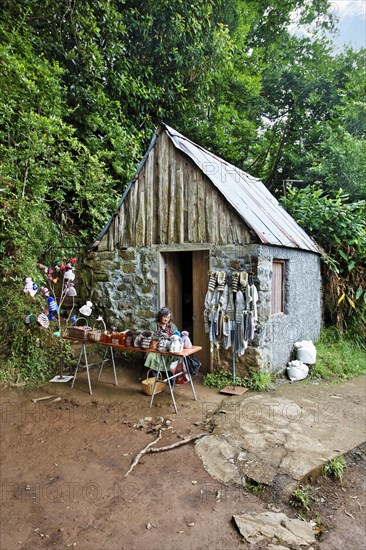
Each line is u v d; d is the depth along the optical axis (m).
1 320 4.85
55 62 6.42
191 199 5.16
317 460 2.84
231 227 4.79
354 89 13.50
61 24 7.20
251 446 3.05
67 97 7.65
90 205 7.65
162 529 2.14
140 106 9.45
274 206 7.25
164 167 5.45
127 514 2.27
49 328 5.28
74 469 2.77
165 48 9.33
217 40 9.98
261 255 4.65
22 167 5.78
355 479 2.76
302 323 6.26
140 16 8.81
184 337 4.19
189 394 4.43
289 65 14.66
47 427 3.51
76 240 7.49
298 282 6.06
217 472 2.71
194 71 10.04
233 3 12.05
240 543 2.03
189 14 9.10
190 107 10.90
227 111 12.99
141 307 5.70
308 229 7.74
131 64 9.01
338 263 7.45
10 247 5.17
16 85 5.57
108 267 6.11
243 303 4.62
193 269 5.24
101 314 6.19
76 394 4.38
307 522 2.24
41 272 5.92
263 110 15.00
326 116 14.46
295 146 14.30
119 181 8.45
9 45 5.53
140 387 4.67
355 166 10.27
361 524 2.28
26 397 4.29
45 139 5.83
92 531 2.12
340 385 5.12
